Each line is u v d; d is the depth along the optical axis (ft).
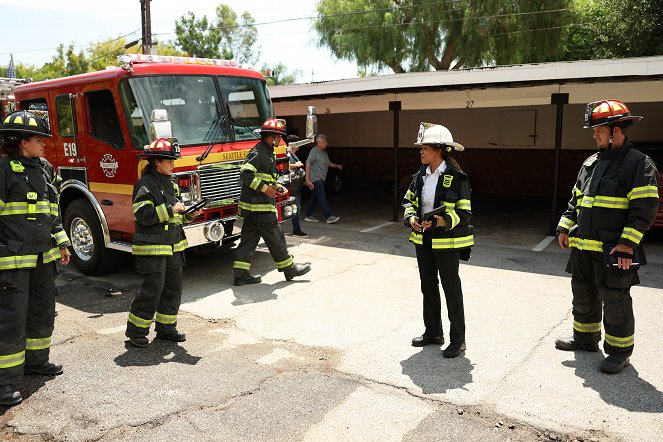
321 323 17.65
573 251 14.74
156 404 12.69
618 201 13.32
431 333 15.57
